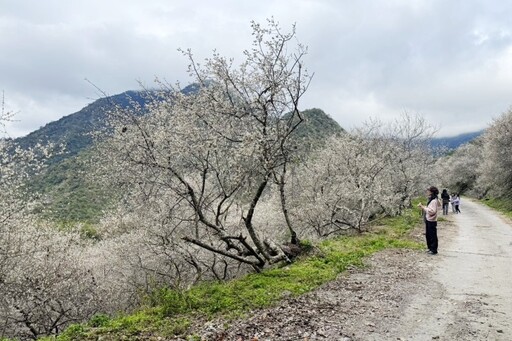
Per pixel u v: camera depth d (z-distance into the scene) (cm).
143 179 1171
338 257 1320
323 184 2438
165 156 1156
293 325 714
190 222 1402
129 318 778
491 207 4578
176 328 705
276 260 1285
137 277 1728
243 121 1213
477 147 7481
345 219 2477
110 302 1667
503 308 803
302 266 1199
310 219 2095
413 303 848
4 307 1398
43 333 1541
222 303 836
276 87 1174
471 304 834
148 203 1225
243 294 905
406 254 1474
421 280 1067
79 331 736
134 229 1644
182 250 1394
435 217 1495
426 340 635
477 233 2189
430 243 1502
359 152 2744
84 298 1672
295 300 872
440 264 1291
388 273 1156
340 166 2586
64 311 1555
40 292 1445
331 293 935
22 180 1320
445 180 7581
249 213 1252
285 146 1264
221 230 1222
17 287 1386
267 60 1186
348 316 762
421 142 3838
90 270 1703
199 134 1164
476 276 1111
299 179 2284
